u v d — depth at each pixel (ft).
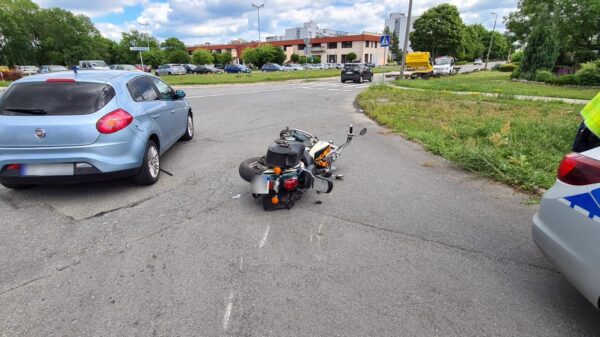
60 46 223.92
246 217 13.07
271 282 9.36
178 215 13.17
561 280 9.44
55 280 9.38
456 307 8.43
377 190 15.79
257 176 13.11
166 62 250.78
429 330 7.71
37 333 7.61
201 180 16.89
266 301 8.64
